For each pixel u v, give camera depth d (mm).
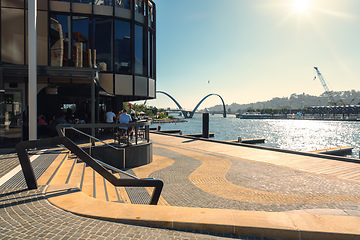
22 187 4125
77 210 3166
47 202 3467
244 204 5746
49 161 6371
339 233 2664
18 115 9617
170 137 21812
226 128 107438
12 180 4535
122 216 2986
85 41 13633
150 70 16797
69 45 13281
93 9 13641
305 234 2703
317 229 2732
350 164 10172
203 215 3064
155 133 25953
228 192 6652
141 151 10109
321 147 44281
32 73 7926
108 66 14164
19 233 2557
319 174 8477
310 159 11328
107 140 11117
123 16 14438
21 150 3900
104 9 13883
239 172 8859
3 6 11453
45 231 2613
